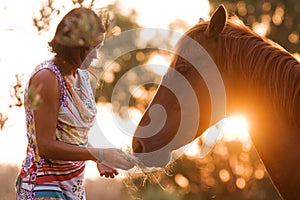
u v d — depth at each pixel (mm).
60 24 4723
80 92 4895
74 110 4824
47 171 4812
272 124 4672
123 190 8203
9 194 7242
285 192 4707
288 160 4652
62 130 4820
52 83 4730
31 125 4832
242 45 4695
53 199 4805
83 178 4977
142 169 4781
